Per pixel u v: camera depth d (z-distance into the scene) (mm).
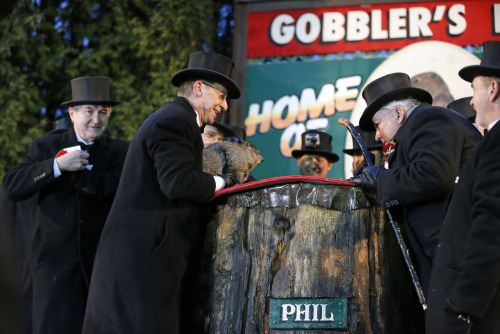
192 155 3383
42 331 3982
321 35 7254
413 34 7062
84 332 3277
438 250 2910
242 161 3928
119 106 8000
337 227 3328
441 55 6965
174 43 8125
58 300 4035
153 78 8188
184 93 3695
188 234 3365
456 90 6867
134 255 3256
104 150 4453
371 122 3746
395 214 3375
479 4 6988
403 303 3295
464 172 2865
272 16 7375
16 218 4523
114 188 4281
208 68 3699
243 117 7199
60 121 5219
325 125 7055
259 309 3314
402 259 3344
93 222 4219
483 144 2764
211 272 3451
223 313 3371
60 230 4152
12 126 8000
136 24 8227
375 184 3312
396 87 3594
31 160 4379
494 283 2590
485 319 2676
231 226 3455
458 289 2645
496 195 2645
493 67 3033
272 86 7230
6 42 8242
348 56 7160
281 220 3383
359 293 3242
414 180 3125
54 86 8461
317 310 3246
